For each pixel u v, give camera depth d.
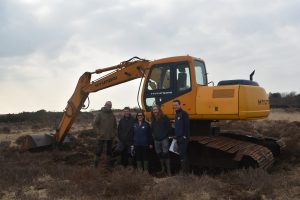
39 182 9.55
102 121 11.92
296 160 12.99
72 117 14.59
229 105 10.80
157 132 10.75
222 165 11.21
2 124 38.31
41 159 13.69
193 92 11.30
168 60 11.75
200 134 11.95
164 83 11.77
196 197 7.98
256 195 7.96
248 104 10.80
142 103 12.11
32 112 46.88
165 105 11.66
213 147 10.59
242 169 9.98
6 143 18.89
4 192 8.73
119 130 11.73
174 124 11.39
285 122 29.33
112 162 12.13
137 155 11.19
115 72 13.45
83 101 14.35
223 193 8.31
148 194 8.06
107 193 8.31
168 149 10.82
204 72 12.37
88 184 8.85
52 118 44.75
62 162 13.25
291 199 7.92
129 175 8.96
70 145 16.72
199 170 11.92
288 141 14.97
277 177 9.34
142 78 12.20
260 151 11.24
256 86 11.51
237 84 11.05
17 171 10.45
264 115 11.78
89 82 14.19
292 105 61.06
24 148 15.12
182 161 10.38
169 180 9.20
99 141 11.91
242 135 12.98
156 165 12.09
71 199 8.04
